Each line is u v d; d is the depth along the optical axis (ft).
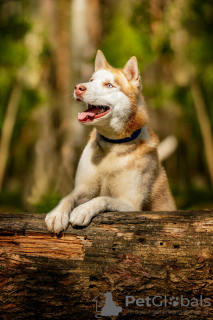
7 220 10.15
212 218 9.86
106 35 33.45
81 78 32.81
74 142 31.19
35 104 34.94
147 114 13.89
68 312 9.84
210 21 33.30
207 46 32.65
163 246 9.78
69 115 31.89
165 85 33.73
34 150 35.37
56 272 9.85
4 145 34.68
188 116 35.32
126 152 13.24
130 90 13.53
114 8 33.83
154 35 31.83
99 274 9.77
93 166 13.42
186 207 26.58
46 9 34.35
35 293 9.85
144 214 10.17
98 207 10.96
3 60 33.35
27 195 31.12
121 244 9.87
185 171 38.06
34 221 10.20
